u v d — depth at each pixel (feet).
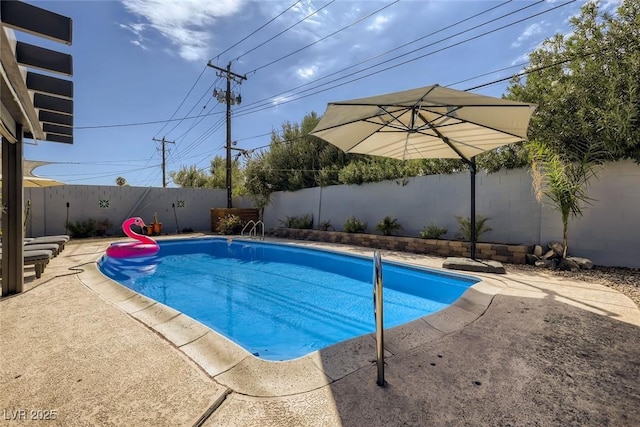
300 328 14.15
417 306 16.79
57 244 22.77
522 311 11.76
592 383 6.97
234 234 45.57
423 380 7.16
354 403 6.32
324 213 40.06
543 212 21.47
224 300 18.17
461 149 20.06
